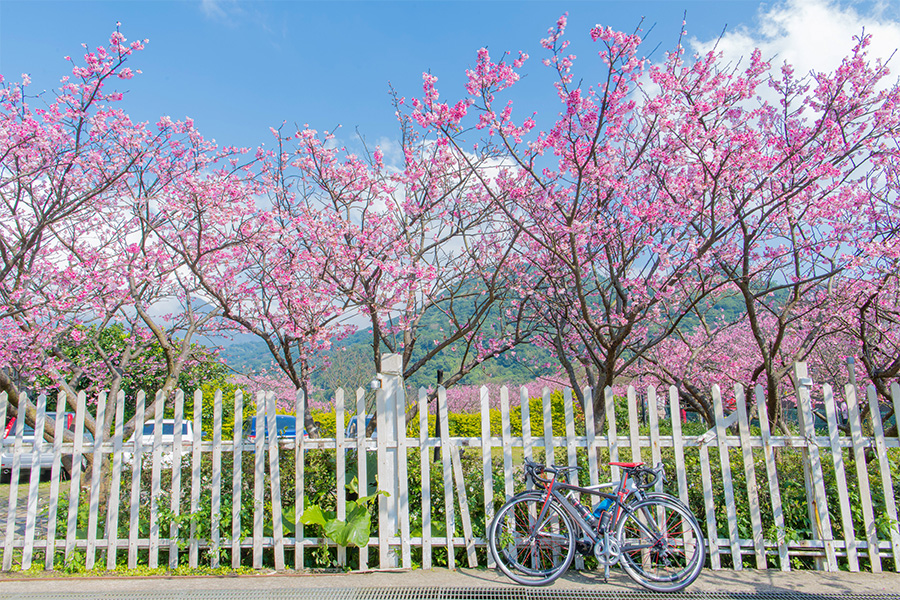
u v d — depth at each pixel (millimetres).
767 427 4309
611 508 4168
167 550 4543
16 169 5941
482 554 4434
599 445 4332
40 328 7031
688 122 5473
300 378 7176
